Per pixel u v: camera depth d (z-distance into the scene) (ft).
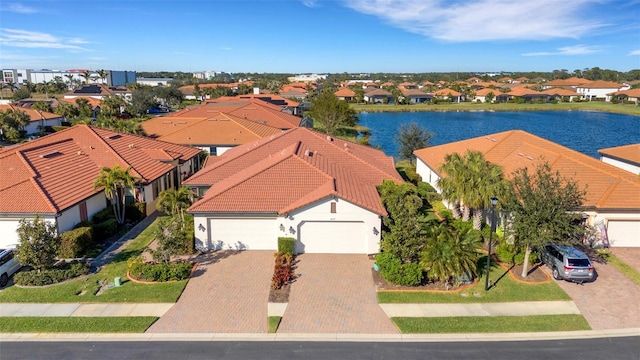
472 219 103.60
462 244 77.00
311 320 66.54
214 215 91.56
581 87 612.29
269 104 316.40
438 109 491.31
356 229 90.48
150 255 90.74
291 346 59.98
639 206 92.17
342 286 77.20
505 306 71.00
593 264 86.17
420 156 156.97
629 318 67.46
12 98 452.35
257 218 92.43
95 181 102.47
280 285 77.15
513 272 83.25
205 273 82.48
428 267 76.95
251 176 98.68
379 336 62.54
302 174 99.71
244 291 75.61
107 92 496.64
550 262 82.38
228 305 70.95
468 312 69.05
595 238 93.71
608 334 63.16
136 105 369.09
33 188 96.43
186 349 59.11
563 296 74.13
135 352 58.39
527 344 60.54
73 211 98.37
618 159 143.23
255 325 65.26
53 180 103.50
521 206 78.89
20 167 104.47
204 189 116.47
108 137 142.10
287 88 620.08
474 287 77.25
